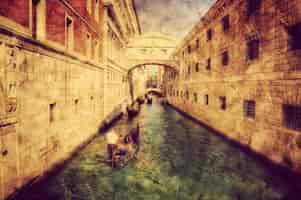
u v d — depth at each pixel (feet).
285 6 22.41
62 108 26.13
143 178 25.23
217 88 43.21
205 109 51.39
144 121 63.72
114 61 59.93
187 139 41.75
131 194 21.72
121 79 76.48
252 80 29.37
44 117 21.61
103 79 49.29
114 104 61.87
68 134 28.12
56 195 20.98
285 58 22.59
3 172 15.65
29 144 19.01
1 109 15.31
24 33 17.88
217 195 21.38
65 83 26.96
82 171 26.27
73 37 29.63
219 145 36.83
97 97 44.11
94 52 41.50
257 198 20.54
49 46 22.22
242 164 28.02
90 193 21.74
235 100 34.86
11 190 16.58
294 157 21.22
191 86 65.16
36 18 21.16
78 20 31.76
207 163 29.40
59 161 25.31
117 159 27.73
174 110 92.94
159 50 88.89
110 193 21.84
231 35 36.11
